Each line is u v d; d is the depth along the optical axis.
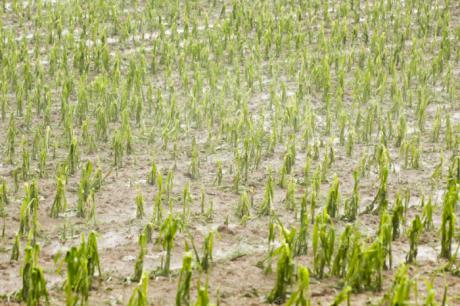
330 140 7.02
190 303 4.40
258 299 4.51
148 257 5.16
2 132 7.64
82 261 4.23
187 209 5.96
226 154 7.20
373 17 11.35
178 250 5.26
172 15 11.41
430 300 3.90
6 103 8.15
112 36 10.91
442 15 11.91
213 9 12.20
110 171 6.42
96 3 11.71
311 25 11.45
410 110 8.42
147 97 8.26
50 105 8.03
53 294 4.55
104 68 9.41
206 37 10.57
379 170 6.59
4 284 4.73
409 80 9.14
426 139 7.63
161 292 4.59
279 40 10.19
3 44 9.88
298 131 7.79
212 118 7.95
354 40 10.77
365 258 4.50
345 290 3.93
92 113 8.18
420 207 6.08
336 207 5.74
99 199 6.16
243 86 9.02
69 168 6.64
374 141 7.55
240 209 5.88
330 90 9.02
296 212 5.79
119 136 6.84
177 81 9.23
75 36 10.79
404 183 6.59
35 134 7.17
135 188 6.41
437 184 6.54
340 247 4.70
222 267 4.98
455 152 7.11
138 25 11.27
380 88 8.61
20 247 5.29
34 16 11.61
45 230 5.58
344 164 7.01
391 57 9.73
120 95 8.66
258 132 7.02
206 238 4.92
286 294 4.50
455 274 4.84
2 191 5.81
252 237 5.51
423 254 5.20
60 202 5.79
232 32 10.52
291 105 7.81
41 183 6.46
